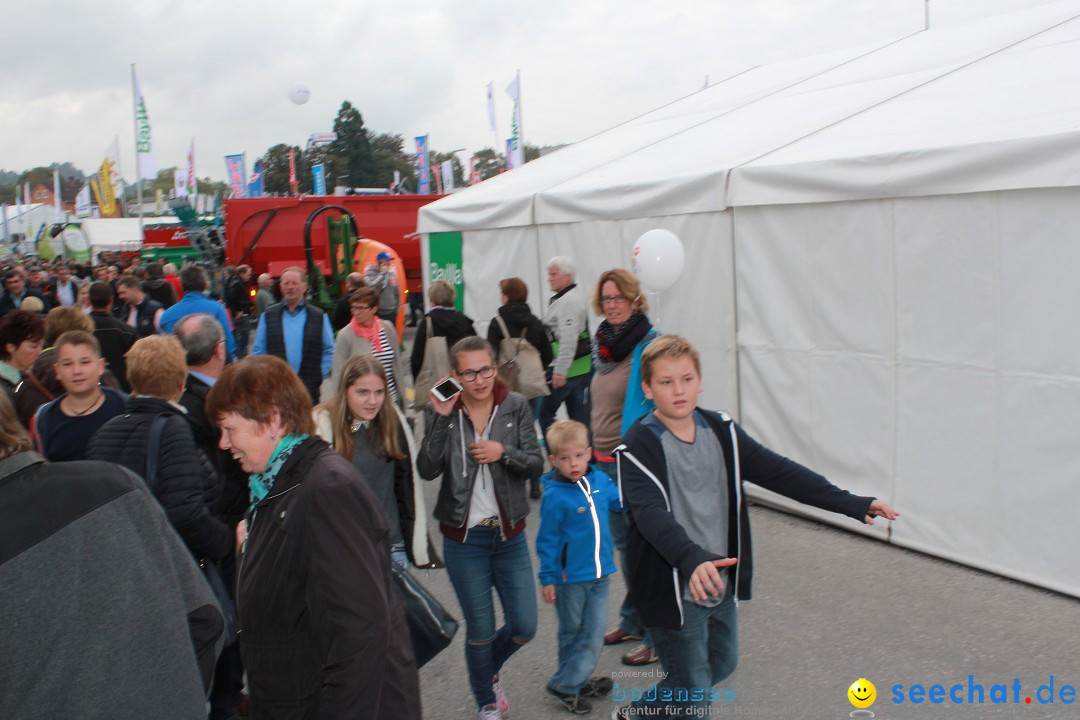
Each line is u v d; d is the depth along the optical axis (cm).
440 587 527
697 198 618
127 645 160
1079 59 595
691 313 648
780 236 575
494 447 336
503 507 342
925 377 500
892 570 495
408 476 418
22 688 149
